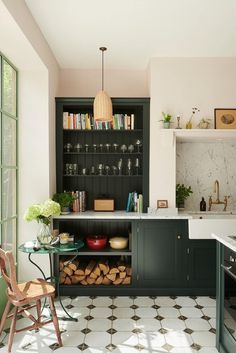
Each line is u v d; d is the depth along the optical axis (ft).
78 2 8.36
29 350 7.80
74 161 13.34
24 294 7.51
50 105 11.67
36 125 11.39
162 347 7.96
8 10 7.05
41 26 9.71
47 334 8.59
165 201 12.17
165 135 11.92
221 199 13.35
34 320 7.96
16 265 11.27
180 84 12.30
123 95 13.55
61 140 12.48
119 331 8.75
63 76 13.47
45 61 10.81
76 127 12.63
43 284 8.53
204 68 12.28
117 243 11.89
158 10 8.77
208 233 11.14
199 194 13.42
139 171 13.26
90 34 10.29
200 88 12.29
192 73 12.29
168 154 12.18
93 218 11.34
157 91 12.29
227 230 11.09
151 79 12.30
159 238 11.45
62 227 12.82
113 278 11.53
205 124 12.01
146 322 9.31
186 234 11.43
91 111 13.46
